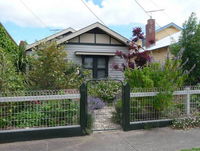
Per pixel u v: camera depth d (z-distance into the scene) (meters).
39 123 4.80
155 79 5.63
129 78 6.00
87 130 4.87
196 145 4.27
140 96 5.35
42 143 4.39
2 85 5.24
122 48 12.58
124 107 5.21
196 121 5.50
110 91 8.39
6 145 4.28
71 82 7.23
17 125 4.70
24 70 9.19
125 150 4.05
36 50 7.30
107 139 4.63
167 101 5.39
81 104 4.88
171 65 5.80
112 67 11.86
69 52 11.83
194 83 7.86
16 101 4.54
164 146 4.23
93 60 12.27
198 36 7.72
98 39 12.27
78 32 11.65
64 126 4.77
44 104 4.88
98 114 6.43
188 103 5.80
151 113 5.52
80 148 4.14
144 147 4.19
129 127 5.21
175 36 12.53
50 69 6.92
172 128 5.38
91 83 9.17
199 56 7.65
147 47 13.29
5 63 5.73
